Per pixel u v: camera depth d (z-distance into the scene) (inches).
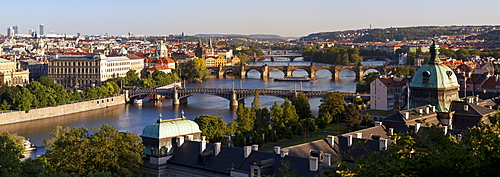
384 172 2679.6
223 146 6245.1
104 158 6048.2
